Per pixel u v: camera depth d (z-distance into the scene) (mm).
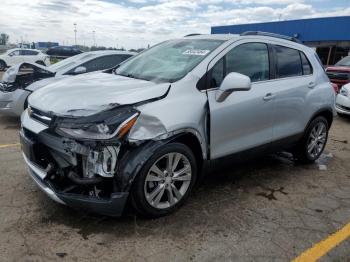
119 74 4145
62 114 2939
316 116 4988
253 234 3182
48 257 2732
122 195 2949
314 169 5004
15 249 2805
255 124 3975
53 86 3605
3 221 3189
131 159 2965
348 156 5719
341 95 8789
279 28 28109
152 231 3139
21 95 6730
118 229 3145
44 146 3168
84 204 2939
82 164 2994
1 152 5129
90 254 2791
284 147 4598
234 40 3939
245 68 3939
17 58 22922
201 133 3404
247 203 3795
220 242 3029
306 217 3551
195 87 3426
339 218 3564
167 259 2773
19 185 3941
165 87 3254
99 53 8062
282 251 2951
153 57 4219
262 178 4551
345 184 4484
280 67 4406
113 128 2826
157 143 3066
